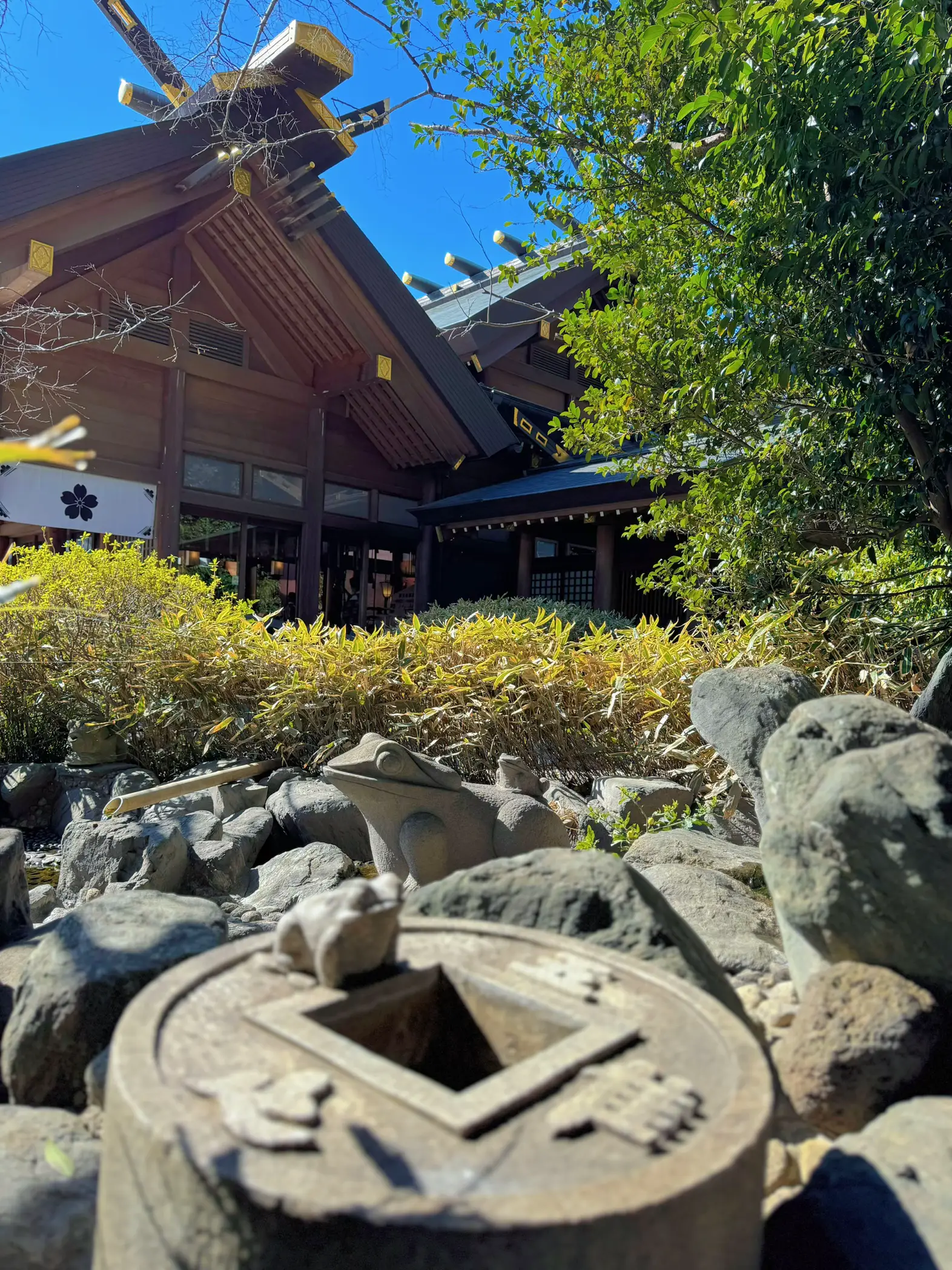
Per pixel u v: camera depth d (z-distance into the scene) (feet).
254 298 45.29
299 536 47.93
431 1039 5.71
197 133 36.09
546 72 17.97
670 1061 4.68
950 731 13.15
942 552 17.33
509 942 6.17
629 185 17.95
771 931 9.76
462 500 48.49
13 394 36.88
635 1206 3.49
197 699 20.22
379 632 20.98
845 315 13.83
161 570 25.55
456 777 12.92
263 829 16.47
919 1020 6.05
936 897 6.10
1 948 10.13
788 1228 5.19
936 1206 4.88
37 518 38.42
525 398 53.93
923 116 11.94
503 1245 3.35
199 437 43.73
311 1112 3.98
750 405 17.87
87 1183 5.66
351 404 49.03
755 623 19.39
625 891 6.88
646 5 15.38
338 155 37.63
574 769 19.15
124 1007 7.05
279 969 5.52
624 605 48.29
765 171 13.93
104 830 14.80
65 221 34.58
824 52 12.03
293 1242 3.45
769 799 7.86
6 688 22.41
